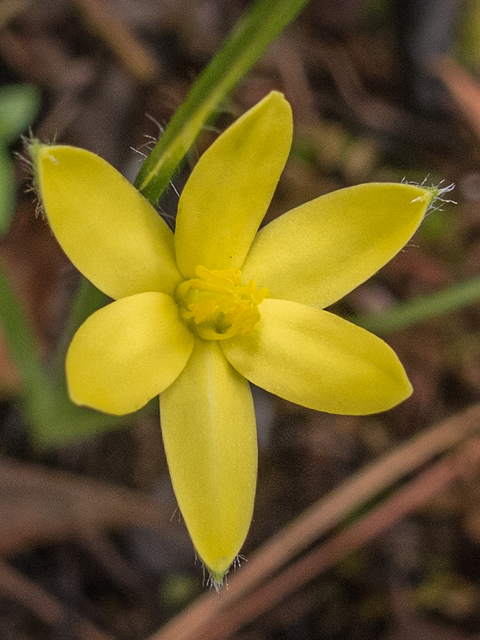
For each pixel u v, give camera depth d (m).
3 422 0.09
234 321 0.07
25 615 0.09
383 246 0.07
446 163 0.12
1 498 0.09
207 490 0.07
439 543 0.10
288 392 0.07
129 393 0.07
